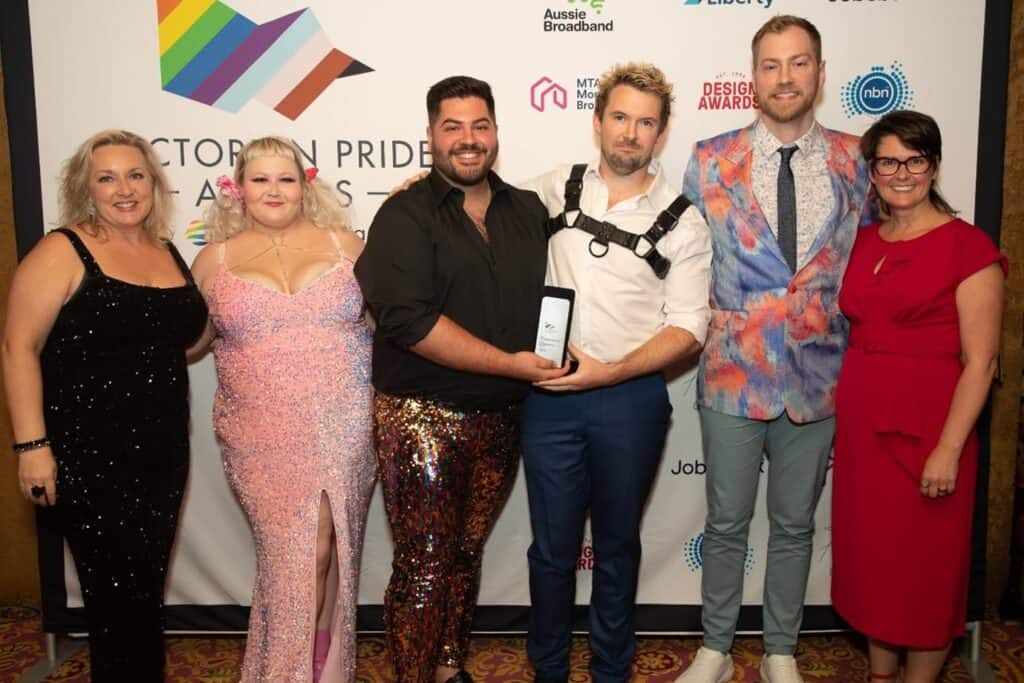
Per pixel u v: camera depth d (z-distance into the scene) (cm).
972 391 209
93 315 198
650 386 228
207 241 237
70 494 201
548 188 238
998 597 309
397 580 227
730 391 238
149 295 205
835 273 236
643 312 224
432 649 226
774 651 255
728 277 238
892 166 215
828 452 246
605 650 238
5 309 296
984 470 270
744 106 261
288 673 222
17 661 279
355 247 236
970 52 258
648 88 212
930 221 221
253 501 224
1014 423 298
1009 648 283
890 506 223
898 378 220
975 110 260
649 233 219
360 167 266
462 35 260
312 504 221
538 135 264
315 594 223
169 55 260
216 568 283
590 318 221
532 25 260
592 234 221
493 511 240
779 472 247
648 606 288
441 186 214
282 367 219
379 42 261
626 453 224
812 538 261
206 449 278
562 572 234
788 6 258
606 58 261
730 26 258
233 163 265
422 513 222
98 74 260
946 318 215
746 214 235
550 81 262
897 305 219
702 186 243
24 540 313
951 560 221
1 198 290
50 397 200
